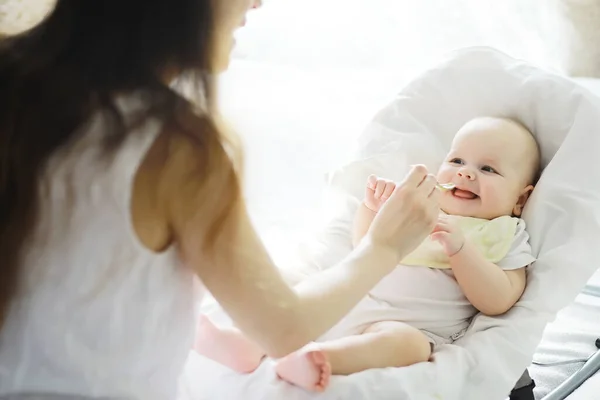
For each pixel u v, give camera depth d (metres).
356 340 0.97
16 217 0.71
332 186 1.37
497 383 1.00
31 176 0.70
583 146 1.26
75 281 0.72
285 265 1.22
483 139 1.31
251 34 2.81
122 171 0.69
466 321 1.17
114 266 0.72
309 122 2.15
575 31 2.40
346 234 1.28
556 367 1.43
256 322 0.75
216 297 0.75
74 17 0.69
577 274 1.15
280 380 0.92
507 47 2.64
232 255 0.71
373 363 0.96
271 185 1.74
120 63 0.68
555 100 1.33
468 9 2.70
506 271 1.16
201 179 0.69
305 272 1.21
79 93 0.69
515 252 1.19
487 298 1.11
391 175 1.38
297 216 1.58
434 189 0.91
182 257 0.75
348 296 0.82
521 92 1.37
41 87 0.69
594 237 1.18
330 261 1.24
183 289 0.77
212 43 0.72
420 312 1.14
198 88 0.72
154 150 0.69
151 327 0.76
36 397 0.76
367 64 2.82
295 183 1.76
